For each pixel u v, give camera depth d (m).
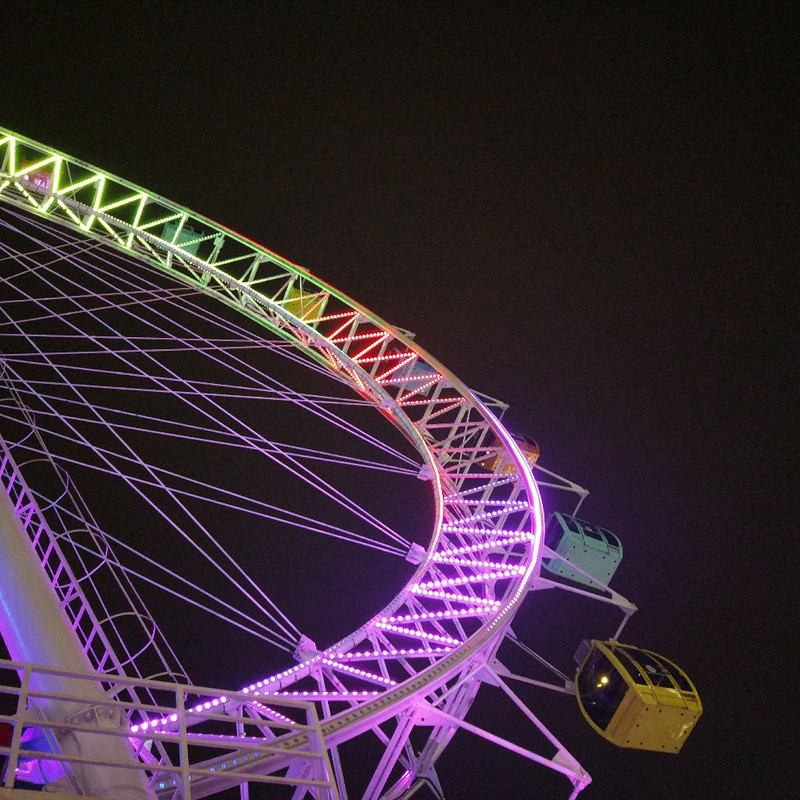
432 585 27.33
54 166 33.69
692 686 27.55
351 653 23.28
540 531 29.47
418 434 34.62
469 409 36.69
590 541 34.97
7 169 33.38
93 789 13.84
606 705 26.92
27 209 33.22
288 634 23.27
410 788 21.73
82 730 12.01
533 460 38.56
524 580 26.72
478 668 22.95
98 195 34.34
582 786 21.83
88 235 34.38
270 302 36.22
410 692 20.16
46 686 15.38
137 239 37.44
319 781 13.27
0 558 17.53
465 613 25.59
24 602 16.83
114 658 17.28
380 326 37.47
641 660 27.78
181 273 36.09
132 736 12.30
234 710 18.41
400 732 20.22
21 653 16.23
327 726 18.61
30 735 14.56
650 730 26.53
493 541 30.50
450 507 33.50
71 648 16.14
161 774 15.27
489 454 34.91
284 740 15.85
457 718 21.98
